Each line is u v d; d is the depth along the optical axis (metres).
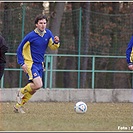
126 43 57.22
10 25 52.25
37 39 32.81
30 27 53.16
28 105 42.97
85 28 57.84
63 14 58.78
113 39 58.28
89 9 71.06
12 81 59.91
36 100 48.78
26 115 32.50
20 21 52.09
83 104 34.72
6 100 48.09
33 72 32.88
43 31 32.94
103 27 59.91
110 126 27.28
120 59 60.72
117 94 51.06
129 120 30.84
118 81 63.12
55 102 48.47
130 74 62.81
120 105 45.97
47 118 30.89
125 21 57.62
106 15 59.66
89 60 60.19
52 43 33.47
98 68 60.81
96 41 58.91
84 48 56.22
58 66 66.69
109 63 60.81
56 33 60.66
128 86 63.25
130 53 28.64
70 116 32.53
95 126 27.09
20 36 52.12
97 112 36.59
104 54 57.28
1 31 52.28
